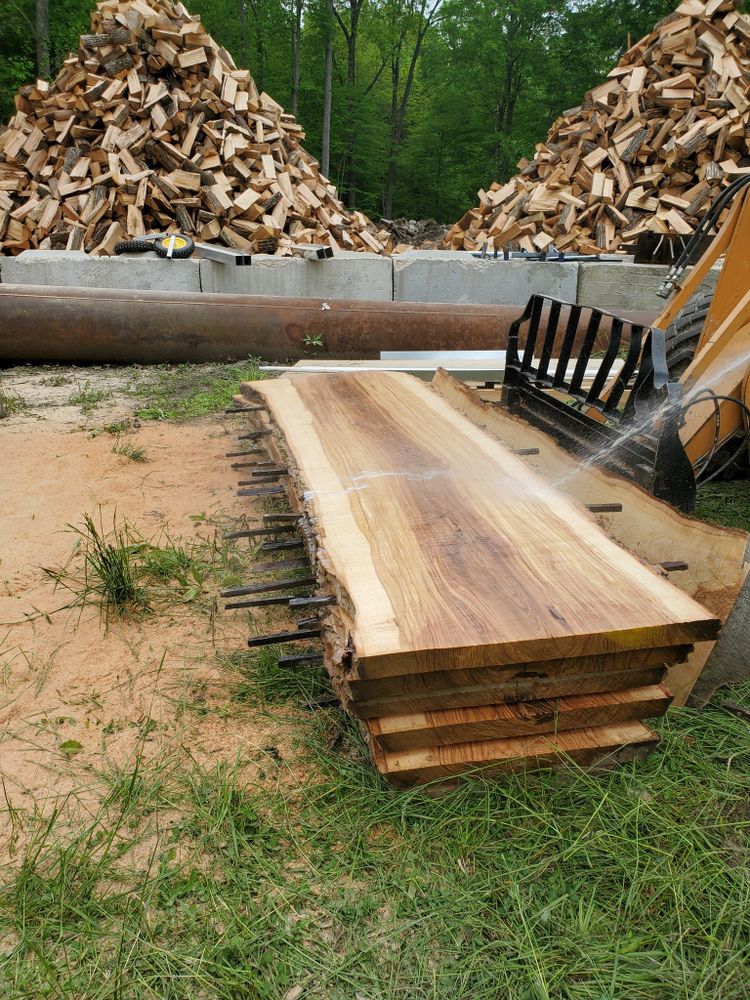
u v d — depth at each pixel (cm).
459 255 915
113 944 163
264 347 693
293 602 208
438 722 192
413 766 194
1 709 239
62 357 680
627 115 1119
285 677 254
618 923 170
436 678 184
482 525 243
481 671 186
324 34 2364
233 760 218
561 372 379
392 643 175
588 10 2372
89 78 979
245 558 337
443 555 221
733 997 156
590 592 203
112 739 227
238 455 396
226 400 593
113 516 371
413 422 357
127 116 962
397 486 272
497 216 1184
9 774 212
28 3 2056
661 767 212
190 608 300
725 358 346
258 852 186
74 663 264
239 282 819
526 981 157
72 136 982
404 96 3145
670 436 284
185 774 211
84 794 205
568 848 185
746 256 365
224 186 952
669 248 845
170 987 155
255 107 1074
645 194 1055
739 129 1014
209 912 171
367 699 184
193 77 1012
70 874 178
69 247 897
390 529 237
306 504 256
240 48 2602
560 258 891
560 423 375
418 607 192
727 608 230
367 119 2744
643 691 207
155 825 195
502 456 308
